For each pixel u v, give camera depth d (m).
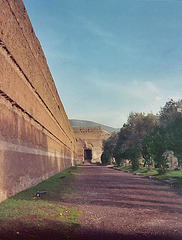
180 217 5.81
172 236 4.41
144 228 4.89
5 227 4.32
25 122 9.98
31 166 10.68
